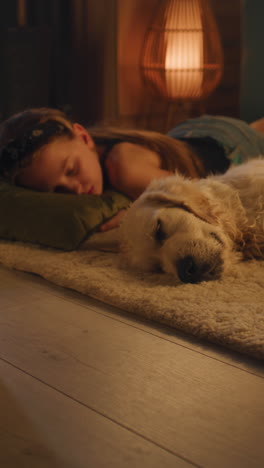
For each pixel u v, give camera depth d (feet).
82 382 3.82
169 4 14.61
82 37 15.71
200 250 5.56
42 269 6.29
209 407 3.45
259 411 3.39
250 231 6.25
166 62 14.69
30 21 15.96
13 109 15.20
